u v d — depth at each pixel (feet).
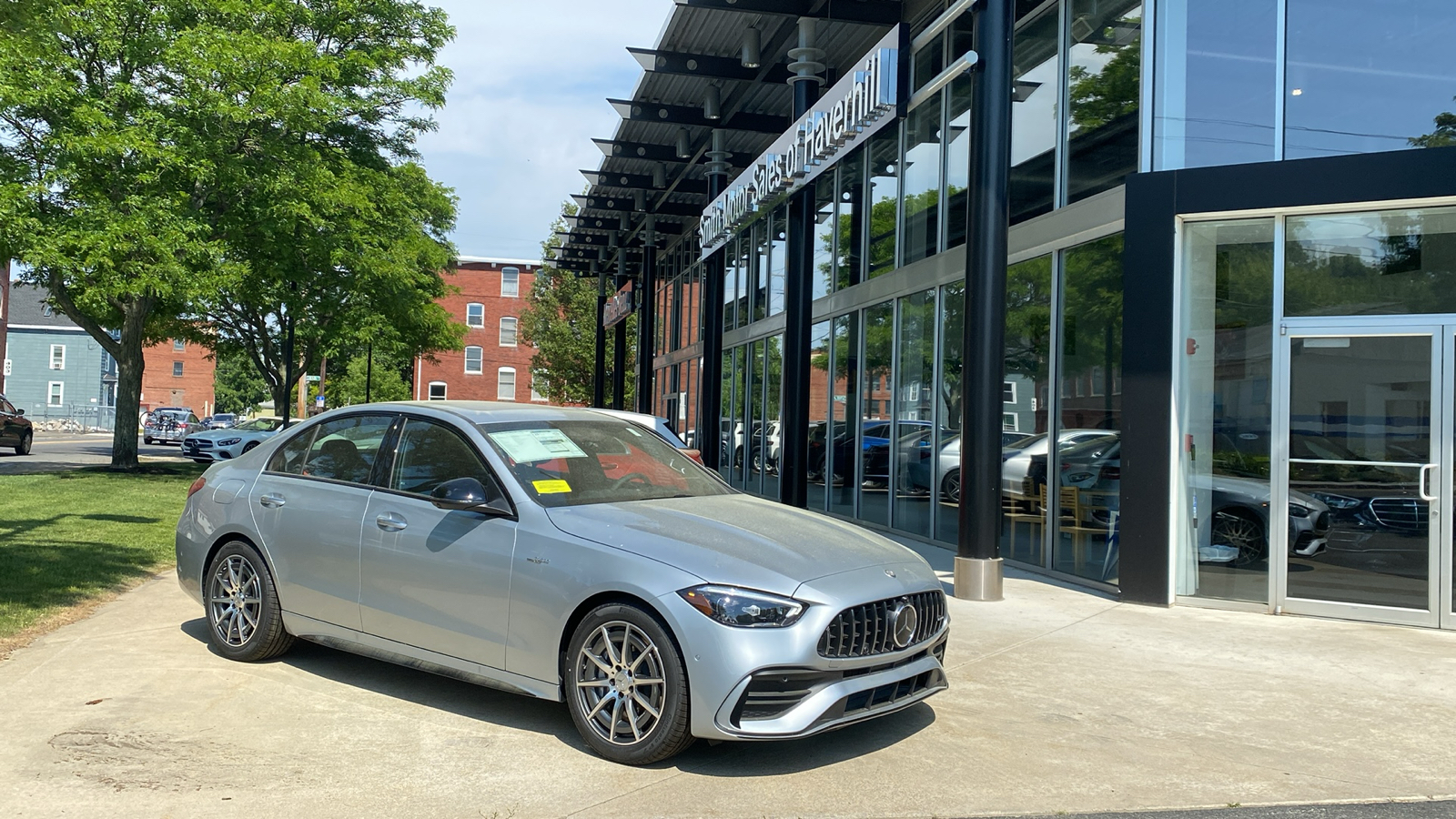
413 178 80.18
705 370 66.18
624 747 14.10
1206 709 17.66
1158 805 13.12
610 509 15.84
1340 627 24.97
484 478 16.60
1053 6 33.55
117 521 39.14
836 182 52.29
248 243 65.82
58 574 26.55
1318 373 26.48
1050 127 33.53
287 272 68.64
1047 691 18.66
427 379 211.00
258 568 18.92
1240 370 27.25
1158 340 27.40
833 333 51.83
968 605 27.17
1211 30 28.02
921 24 42.42
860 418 47.80
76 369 241.55
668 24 46.68
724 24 46.03
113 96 57.00
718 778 13.76
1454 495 25.04
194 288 55.57
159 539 34.40
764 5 42.60
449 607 16.11
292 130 63.00
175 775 13.43
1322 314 26.45
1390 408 25.76
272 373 94.63
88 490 52.03
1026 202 35.04
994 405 28.07
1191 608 27.22
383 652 17.08
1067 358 31.91
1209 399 27.53
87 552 30.42
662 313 105.50
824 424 52.70
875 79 34.58
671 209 79.92
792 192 44.57
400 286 77.61
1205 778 14.20
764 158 46.91
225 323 89.20
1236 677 19.90
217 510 19.85
